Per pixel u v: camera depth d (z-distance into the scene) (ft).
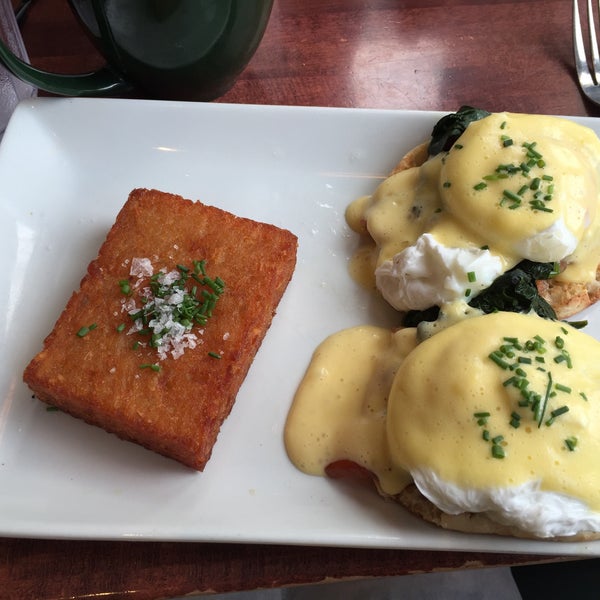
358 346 0.96
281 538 0.79
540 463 0.76
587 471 0.77
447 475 0.78
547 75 1.22
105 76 1.06
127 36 0.96
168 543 0.85
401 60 1.23
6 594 0.82
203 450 0.83
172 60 1.02
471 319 0.87
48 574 0.83
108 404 0.83
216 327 0.88
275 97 1.19
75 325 0.88
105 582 0.83
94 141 1.07
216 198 1.08
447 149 1.03
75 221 1.04
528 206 0.91
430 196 1.00
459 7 1.29
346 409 0.91
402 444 0.81
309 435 0.90
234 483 0.87
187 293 0.89
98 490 0.86
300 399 0.92
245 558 0.85
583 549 0.79
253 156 1.10
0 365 0.93
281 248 0.95
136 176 1.08
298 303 1.01
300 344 0.98
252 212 1.07
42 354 0.86
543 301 0.94
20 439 0.89
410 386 0.83
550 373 0.80
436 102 1.20
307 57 1.23
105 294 0.90
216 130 1.08
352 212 1.07
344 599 1.25
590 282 0.99
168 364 0.85
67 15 1.22
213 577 0.84
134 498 0.85
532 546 0.79
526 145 0.95
